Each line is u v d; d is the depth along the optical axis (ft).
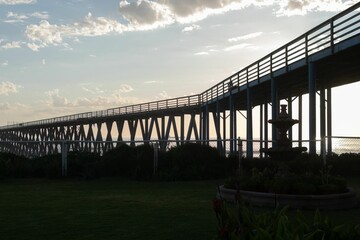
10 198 39.73
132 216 30.04
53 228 26.16
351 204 33.71
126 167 59.77
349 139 66.39
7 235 24.45
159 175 56.95
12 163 61.67
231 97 116.67
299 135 114.52
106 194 42.70
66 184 52.75
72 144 74.02
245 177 37.63
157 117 175.83
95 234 24.53
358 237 12.65
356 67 75.97
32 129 301.43
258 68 95.76
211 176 58.18
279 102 116.06
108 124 206.28
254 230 12.79
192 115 159.94
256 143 80.64
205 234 24.36
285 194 33.42
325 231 12.92
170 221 28.22
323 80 90.38
